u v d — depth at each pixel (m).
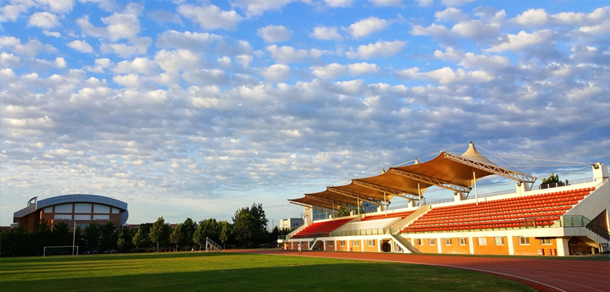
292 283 20.48
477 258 37.81
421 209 68.00
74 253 102.94
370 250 64.88
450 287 17.98
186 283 21.81
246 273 27.30
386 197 82.88
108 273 30.28
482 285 18.55
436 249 52.94
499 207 52.72
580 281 19.59
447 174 60.72
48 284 22.89
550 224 39.69
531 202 49.56
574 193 45.38
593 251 39.44
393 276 22.86
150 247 109.69
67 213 126.50
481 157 56.69
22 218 127.75
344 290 17.44
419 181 64.50
